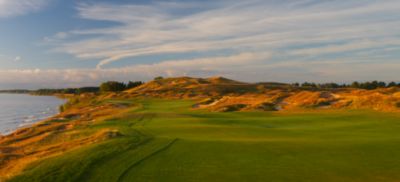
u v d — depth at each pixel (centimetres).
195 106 7700
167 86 17425
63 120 5322
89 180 1425
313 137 2514
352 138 2406
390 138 2336
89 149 1998
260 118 4356
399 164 1588
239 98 7919
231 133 2811
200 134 2742
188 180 1380
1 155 2523
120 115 4728
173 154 1850
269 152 1875
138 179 1409
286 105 6394
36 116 9056
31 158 2264
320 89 15600
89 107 8156
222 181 1361
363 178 1388
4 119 8169
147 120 4122
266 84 18188
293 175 1432
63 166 1633
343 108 5331
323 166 1570
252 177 1409
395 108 4572
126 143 2181
